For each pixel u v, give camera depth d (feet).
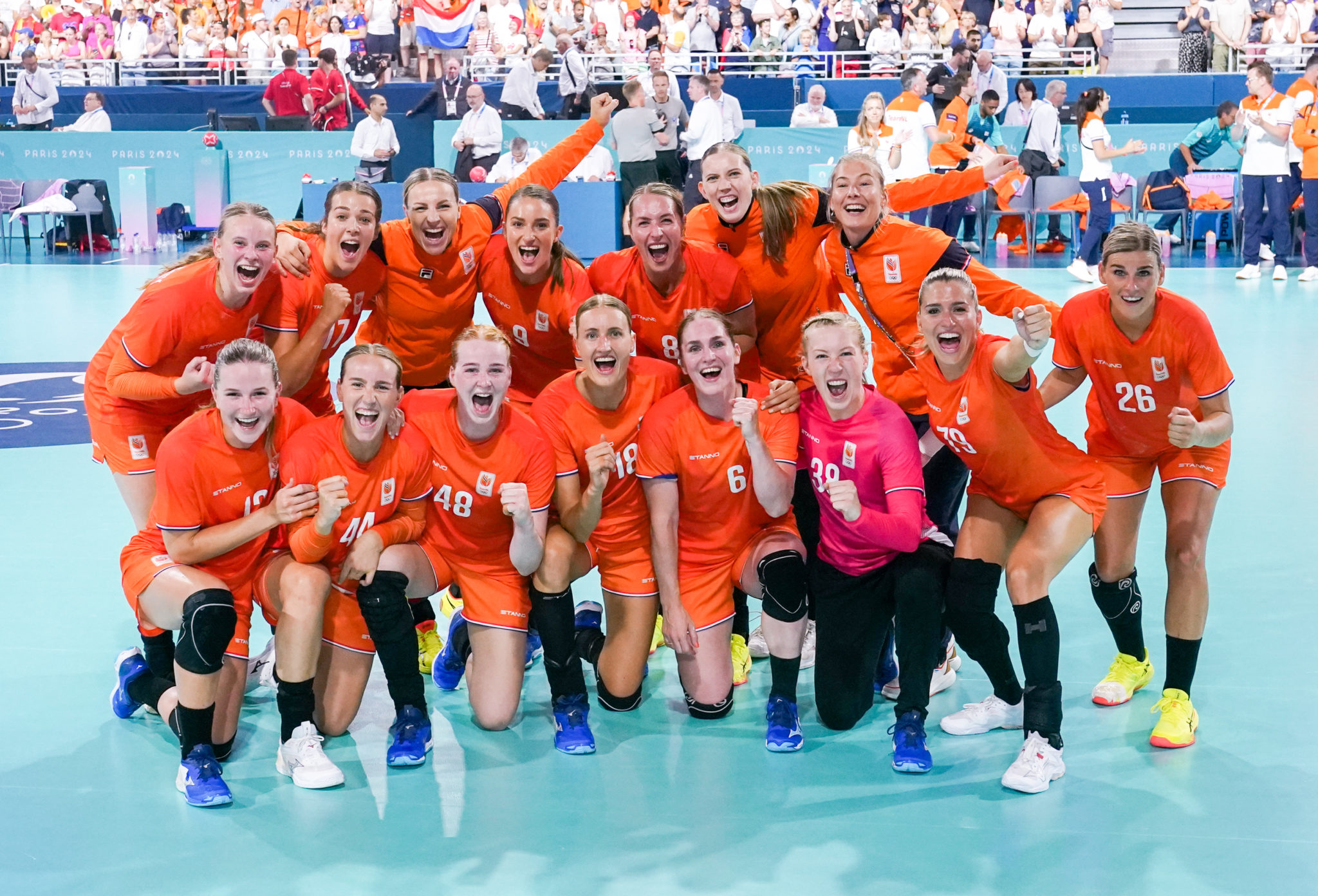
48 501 19.79
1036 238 53.98
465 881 9.27
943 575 11.67
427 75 59.77
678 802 10.58
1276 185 42.83
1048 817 10.20
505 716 12.14
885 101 55.11
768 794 10.73
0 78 64.69
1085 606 15.42
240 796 10.79
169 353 12.39
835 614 11.95
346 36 61.31
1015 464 11.34
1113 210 46.03
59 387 28.14
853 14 58.08
